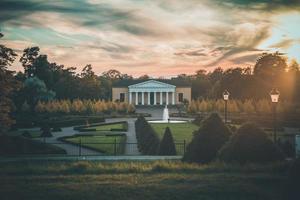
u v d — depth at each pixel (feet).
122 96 546.67
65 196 48.60
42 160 89.20
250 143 64.69
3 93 128.57
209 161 70.03
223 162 65.00
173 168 64.34
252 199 47.60
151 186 52.60
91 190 51.01
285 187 47.85
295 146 97.19
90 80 456.45
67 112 304.50
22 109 299.17
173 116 339.98
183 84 549.13
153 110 442.09
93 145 134.10
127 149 130.31
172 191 50.29
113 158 92.73
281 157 64.80
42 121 228.02
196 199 47.67
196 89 560.61
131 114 343.87
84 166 68.49
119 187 52.31
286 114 264.93
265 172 59.00
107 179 57.52
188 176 58.18
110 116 314.14
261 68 392.88
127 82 554.46
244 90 370.32
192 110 337.93
